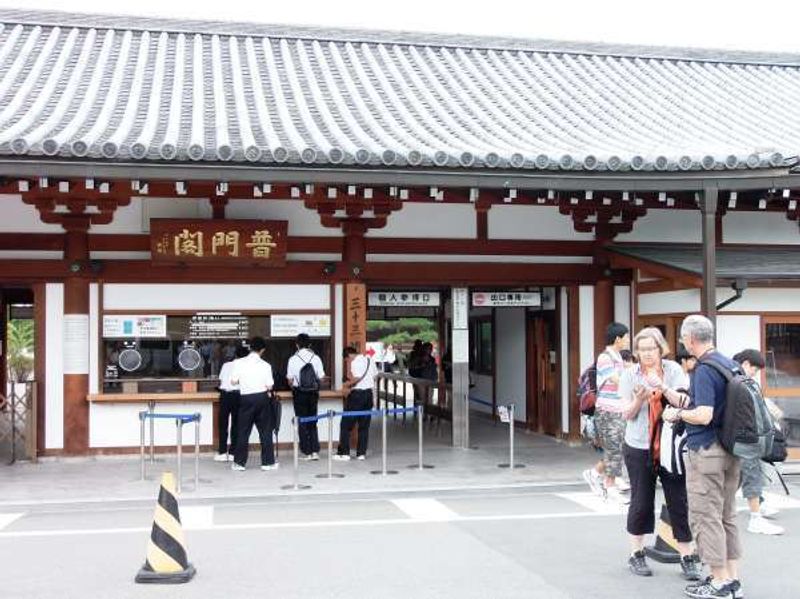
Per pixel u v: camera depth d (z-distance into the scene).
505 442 13.34
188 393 11.60
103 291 11.52
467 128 12.70
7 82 12.75
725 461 5.43
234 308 11.80
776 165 10.17
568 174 10.07
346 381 11.62
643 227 13.12
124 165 9.10
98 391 11.45
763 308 11.31
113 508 8.70
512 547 6.88
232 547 6.86
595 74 16.98
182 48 15.38
